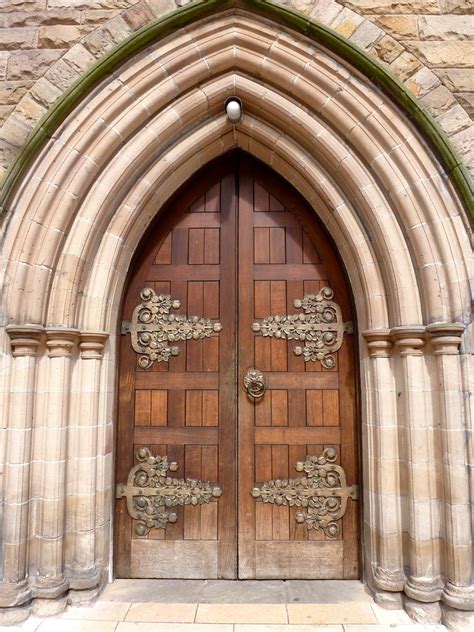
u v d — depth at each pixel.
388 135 2.98
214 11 3.06
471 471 2.77
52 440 2.89
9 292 2.93
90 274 3.13
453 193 2.93
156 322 3.49
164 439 3.40
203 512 3.34
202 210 3.59
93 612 2.81
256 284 3.51
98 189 3.08
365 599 2.97
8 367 2.90
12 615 2.68
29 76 3.10
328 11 3.11
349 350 3.42
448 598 2.67
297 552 3.28
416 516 2.81
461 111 3.01
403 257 2.99
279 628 2.66
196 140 3.26
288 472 3.35
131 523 3.33
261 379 3.38
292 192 3.58
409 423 2.89
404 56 3.06
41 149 3.00
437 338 2.83
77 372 3.06
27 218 2.96
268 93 3.15
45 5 3.15
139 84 3.05
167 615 2.79
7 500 2.81
